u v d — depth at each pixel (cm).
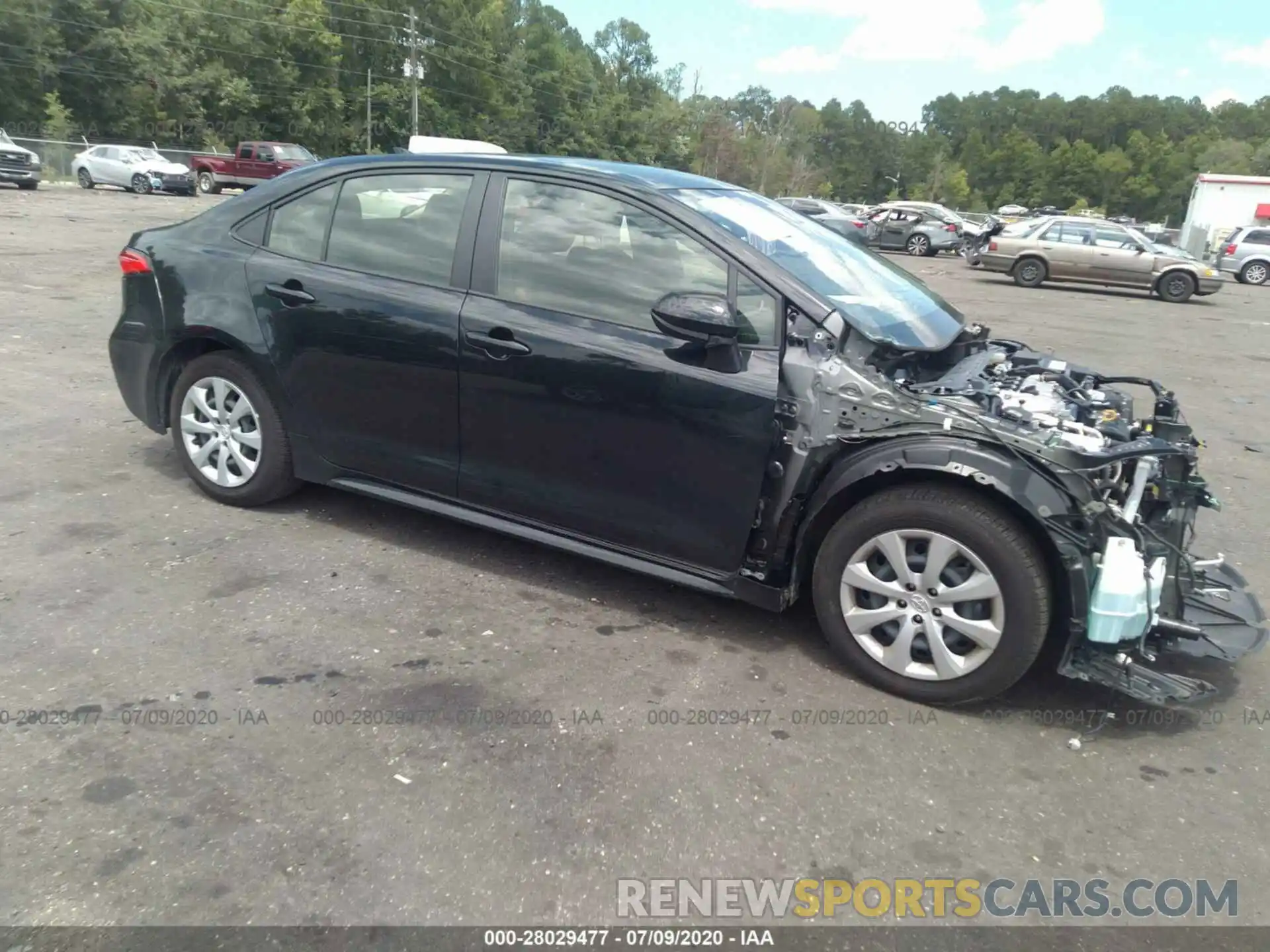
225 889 238
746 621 392
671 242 368
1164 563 327
